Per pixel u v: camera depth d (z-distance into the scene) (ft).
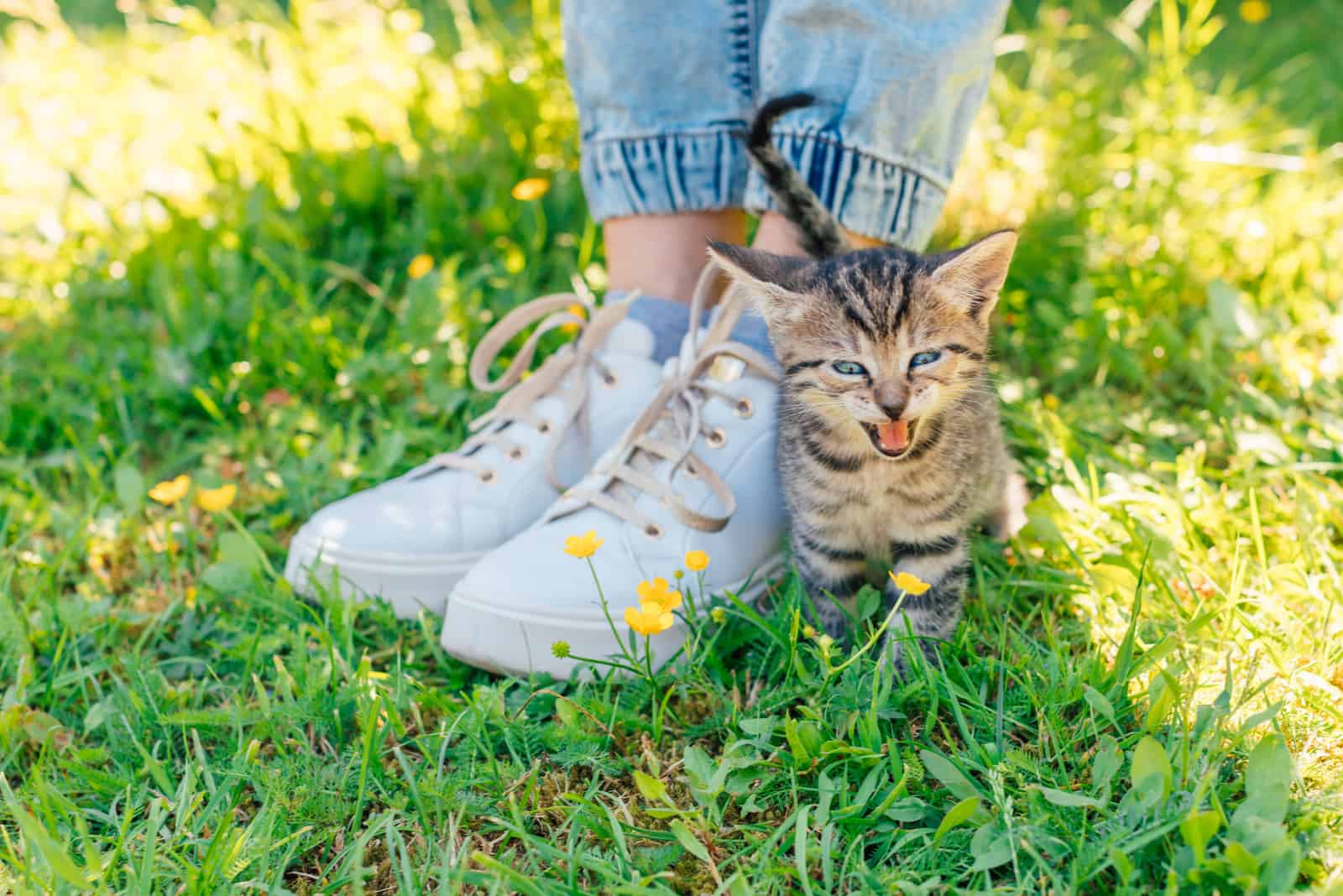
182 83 4.14
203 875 1.87
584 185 2.56
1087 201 3.22
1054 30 3.79
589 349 2.42
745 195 2.44
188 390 2.87
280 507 2.63
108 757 2.11
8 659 2.24
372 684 2.14
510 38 3.78
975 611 2.28
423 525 2.34
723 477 2.30
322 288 3.17
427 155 3.33
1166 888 1.82
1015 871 1.88
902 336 2.19
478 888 1.93
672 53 2.43
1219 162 3.30
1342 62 4.35
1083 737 2.02
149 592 2.44
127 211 3.37
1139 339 2.89
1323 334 2.88
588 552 2.09
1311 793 1.92
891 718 2.08
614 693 2.18
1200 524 2.39
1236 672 2.08
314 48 3.88
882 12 2.24
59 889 1.86
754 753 2.05
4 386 2.90
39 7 4.56
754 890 1.86
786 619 2.22
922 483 2.22
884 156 2.31
